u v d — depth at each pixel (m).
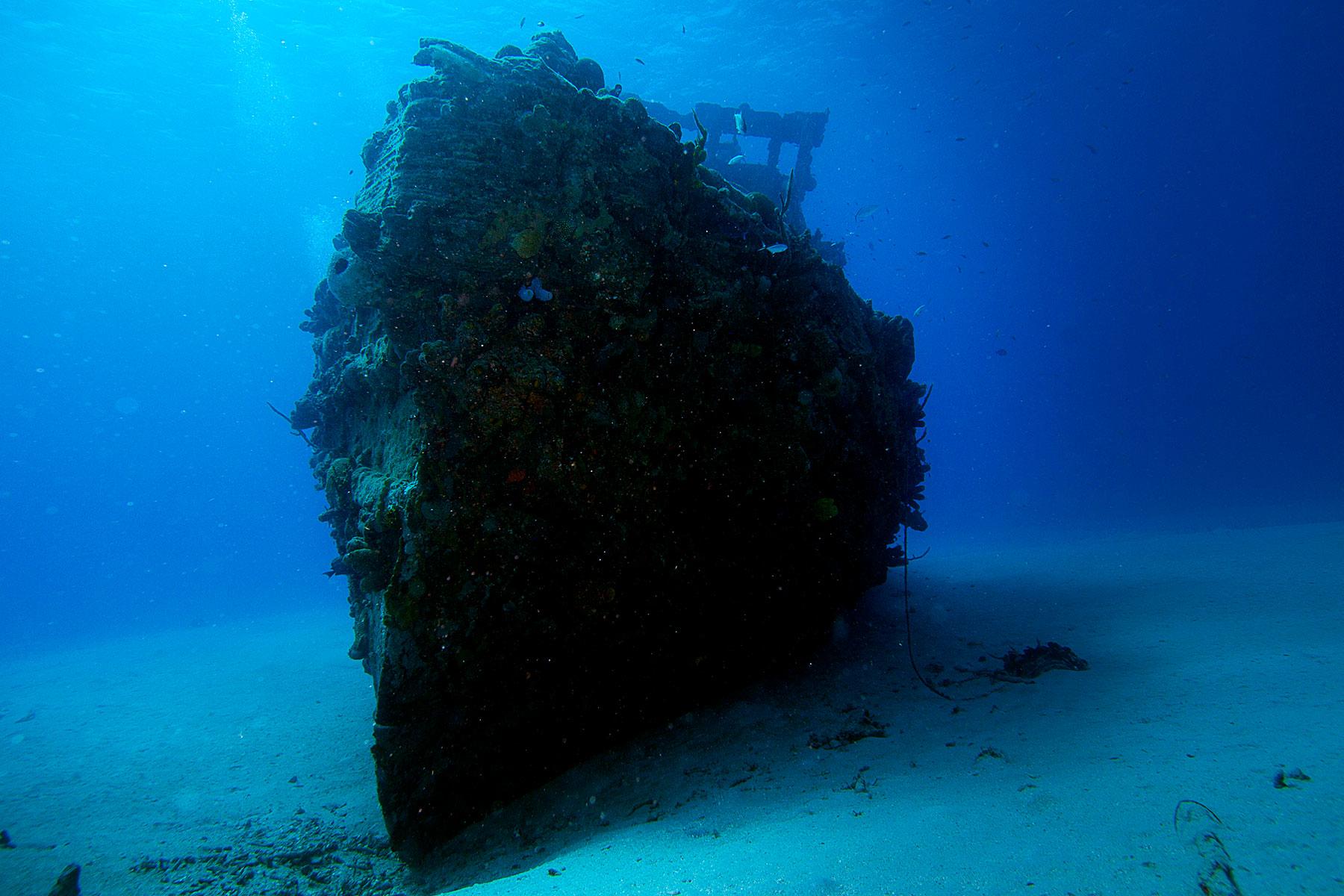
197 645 19.39
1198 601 7.98
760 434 6.07
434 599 4.80
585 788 5.49
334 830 5.76
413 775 5.11
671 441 5.64
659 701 6.12
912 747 4.79
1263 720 3.79
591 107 5.32
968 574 13.26
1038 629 7.93
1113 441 67.19
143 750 8.61
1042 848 2.72
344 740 8.47
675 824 4.30
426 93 5.21
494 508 4.92
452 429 4.80
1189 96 46.16
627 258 5.31
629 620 5.64
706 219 5.98
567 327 5.23
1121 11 31.06
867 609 9.36
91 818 6.23
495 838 5.11
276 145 32.78
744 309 5.89
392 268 4.88
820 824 3.63
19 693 13.91
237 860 5.19
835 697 6.35
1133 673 5.49
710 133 12.83
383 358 5.39
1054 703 5.11
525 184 5.13
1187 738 3.74
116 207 37.94
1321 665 4.65
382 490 5.12
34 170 31.58
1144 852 2.51
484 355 4.90
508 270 5.09
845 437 6.91
